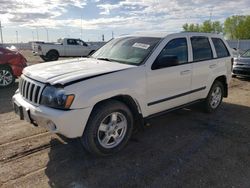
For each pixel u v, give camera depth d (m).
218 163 3.42
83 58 4.67
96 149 3.40
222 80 5.79
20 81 3.83
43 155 3.57
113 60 4.20
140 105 3.80
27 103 3.42
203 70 4.94
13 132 4.33
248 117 5.35
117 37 5.11
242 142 4.09
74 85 3.07
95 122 3.29
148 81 3.85
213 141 4.12
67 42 19.73
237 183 2.99
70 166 3.30
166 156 3.60
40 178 3.03
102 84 3.29
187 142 4.07
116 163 3.39
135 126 4.14
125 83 3.52
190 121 5.04
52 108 3.10
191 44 4.73
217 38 5.56
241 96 7.30
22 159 3.45
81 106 3.09
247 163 3.44
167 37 4.30
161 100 4.13
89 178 3.04
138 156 3.58
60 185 2.91
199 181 3.01
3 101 6.40
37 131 4.38
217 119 5.18
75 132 3.13
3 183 2.92
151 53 3.97
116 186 2.90
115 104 3.46
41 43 18.98
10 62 8.20
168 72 4.14
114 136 3.59
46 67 3.83
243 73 9.88
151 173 3.17
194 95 4.86
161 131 4.50
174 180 3.03
